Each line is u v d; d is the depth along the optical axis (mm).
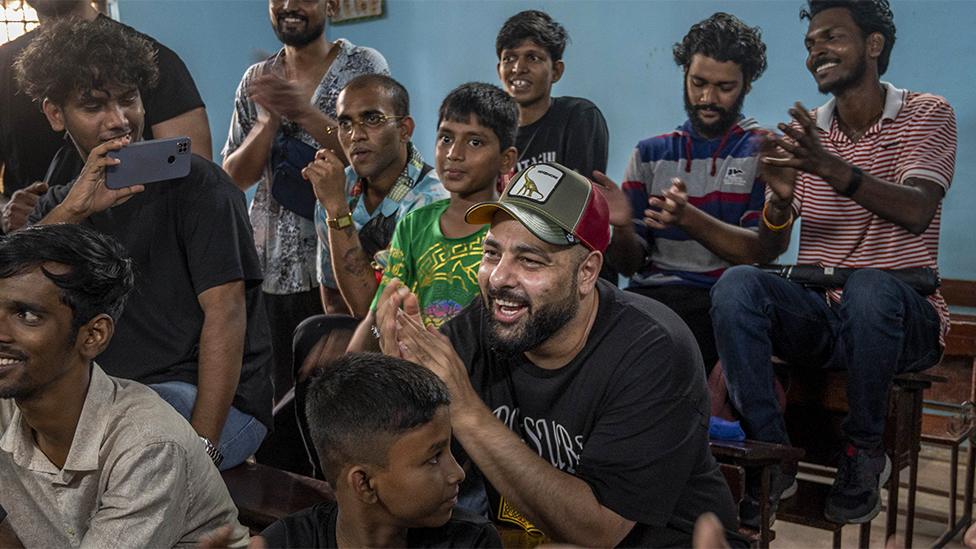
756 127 2889
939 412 3363
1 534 1552
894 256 2674
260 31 5512
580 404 1602
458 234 2283
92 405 1495
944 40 3506
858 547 3104
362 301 2572
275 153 3266
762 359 2529
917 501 3518
